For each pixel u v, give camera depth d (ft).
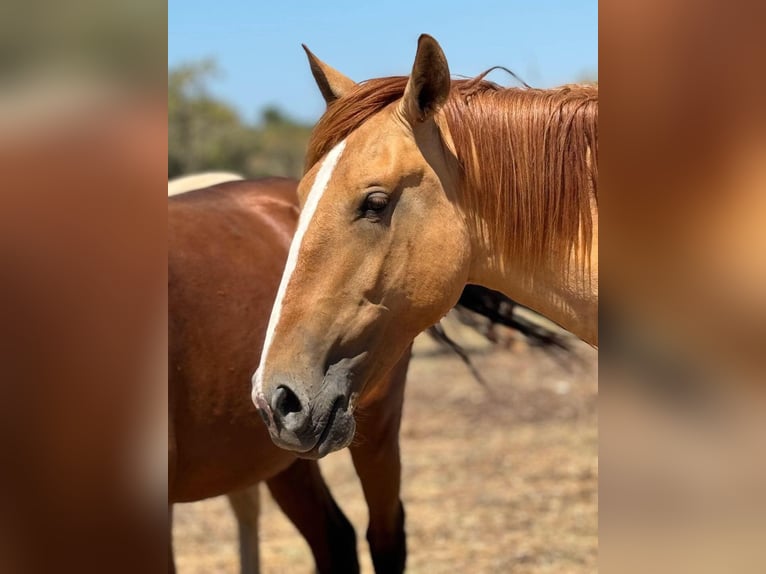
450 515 17.11
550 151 6.89
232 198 10.59
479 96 7.11
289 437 6.40
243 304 9.50
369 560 15.58
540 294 7.11
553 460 20.43
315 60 7.77
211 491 9.72
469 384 27.71
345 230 6.56
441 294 6.78
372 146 6.67
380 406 10.77
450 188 6.87
